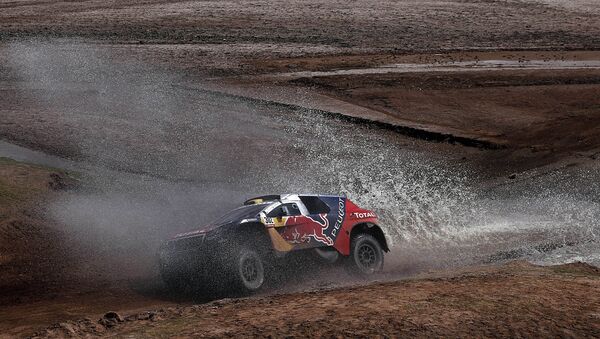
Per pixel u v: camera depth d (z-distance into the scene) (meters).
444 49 100.50
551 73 80.62
